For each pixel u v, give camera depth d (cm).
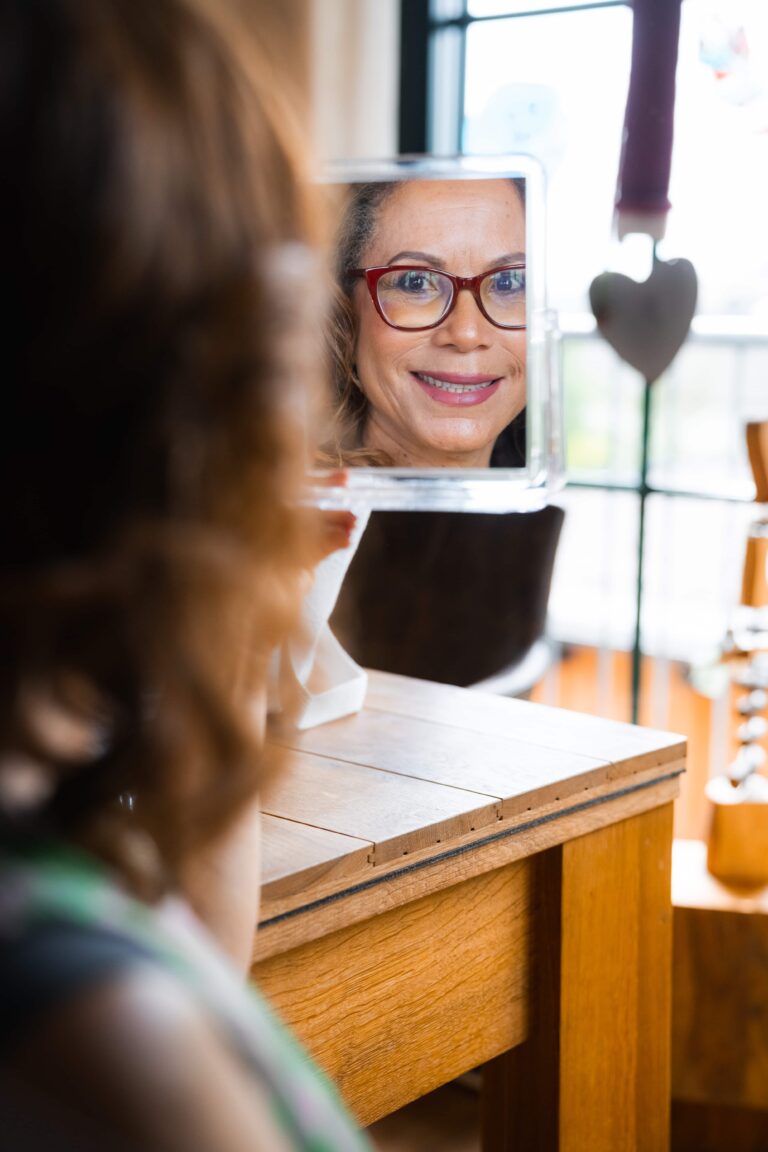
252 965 87
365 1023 97
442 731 121
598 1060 115
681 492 227
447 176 102
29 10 33
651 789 117
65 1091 28
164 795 37
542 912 111
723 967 167
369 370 104
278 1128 31
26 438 33
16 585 32
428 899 100
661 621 320
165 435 33
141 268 33
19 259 32
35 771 36
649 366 183
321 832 94
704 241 260
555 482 108
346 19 246
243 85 37
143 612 33
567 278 268
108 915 32
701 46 247
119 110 33
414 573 202
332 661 124
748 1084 169
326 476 105
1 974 29
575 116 259
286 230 38
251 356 35
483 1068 118
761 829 172
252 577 36
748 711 174
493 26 264
